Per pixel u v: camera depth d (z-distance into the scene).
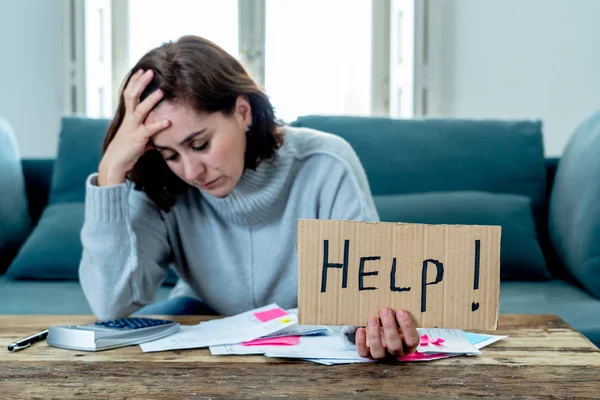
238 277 1.26
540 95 3.40
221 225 1.26
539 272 1.90
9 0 3.48
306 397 0.68
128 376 0.75
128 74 1.05
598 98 3.34
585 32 3.32
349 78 3.63
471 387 0.71
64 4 3.44
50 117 3.56
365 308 0.79
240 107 1.07
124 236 1.11
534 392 0.70
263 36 3.55
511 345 0.87
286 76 3.61
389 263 0.79
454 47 3.45
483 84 3.45
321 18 3.59
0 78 3.51
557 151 3.41
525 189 2.07
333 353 0.83
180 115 0.97
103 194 1.07
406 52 3.47
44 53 3.53
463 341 0.88
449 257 0.78
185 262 1.29
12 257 2.11
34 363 0.80
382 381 0.73
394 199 1.97
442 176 2.06
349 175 1.24
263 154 1.15
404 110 3.51
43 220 2.07
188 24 3.59
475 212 1.91
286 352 0.83
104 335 0.86
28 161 2.31
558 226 1.92
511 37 3.40
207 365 0.79
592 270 1.67
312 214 1.24
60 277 1.99
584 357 0.82
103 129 2.20
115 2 3.60
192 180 1.02
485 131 2.12
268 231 1.25
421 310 0.78
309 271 0.78
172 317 1.04
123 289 1.12
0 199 2.04
